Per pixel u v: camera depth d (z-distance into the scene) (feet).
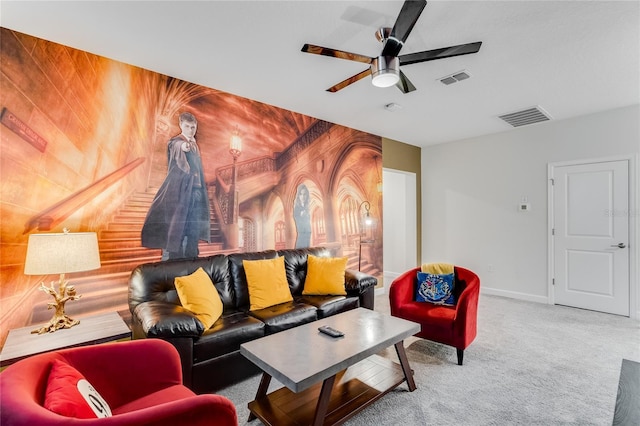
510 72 9.24
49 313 7.56
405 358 7.25
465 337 8.48
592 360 8.83
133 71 8.86
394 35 6.27
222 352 7.25
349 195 15.05
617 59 8.48
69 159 7.85
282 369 5.32
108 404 4.58
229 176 10.87
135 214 8.87
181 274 8.61
